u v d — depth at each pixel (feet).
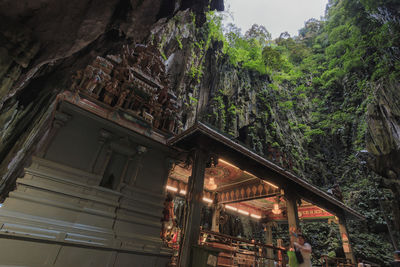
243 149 22.02
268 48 110.73
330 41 122.31
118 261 17.08
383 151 64.23
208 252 16.61
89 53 17.52
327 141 98.68
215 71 87.51
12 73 10.75
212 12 84.12
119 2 14.14
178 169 29.55
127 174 21.03
